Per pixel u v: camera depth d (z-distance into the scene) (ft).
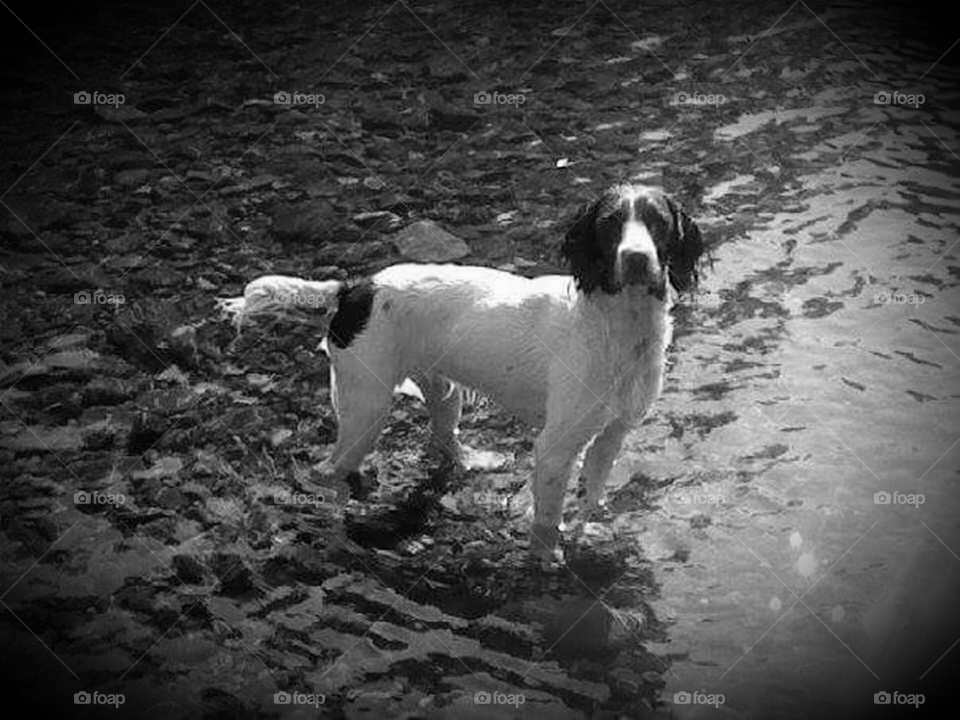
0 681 17.48
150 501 20.94
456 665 17.63
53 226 29.32
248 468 21.66
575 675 17.42
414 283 19.67
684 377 23.73
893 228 28.32
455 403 21.39
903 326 25.02
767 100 34.27
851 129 32.65
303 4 41.22
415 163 31.71
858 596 18.75
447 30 39.01
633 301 18.13
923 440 22.00
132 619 18.57
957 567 19.20
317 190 30.55
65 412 23.15
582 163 31.42
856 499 20.67
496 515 20.58
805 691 17.11
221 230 29.04
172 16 40.50
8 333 25.43
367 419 20.16
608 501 20.81
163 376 24.11
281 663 17.75
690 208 29.25
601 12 39.81
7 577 19.36
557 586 19.03
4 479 21.48
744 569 19.33
